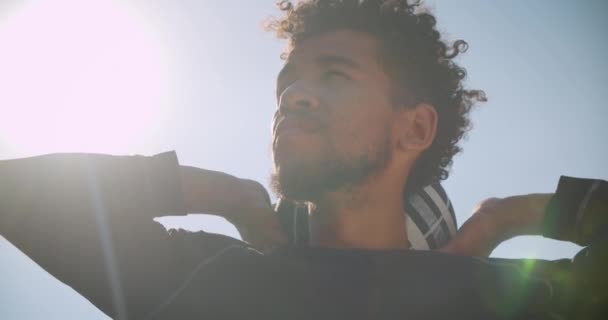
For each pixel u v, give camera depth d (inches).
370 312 62.2
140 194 68.5
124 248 64.6
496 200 87.4
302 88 73.5
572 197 77.4
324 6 85.7
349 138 73.6
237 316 62.1
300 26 86.7
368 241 77.0
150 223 67.8
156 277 64.3
